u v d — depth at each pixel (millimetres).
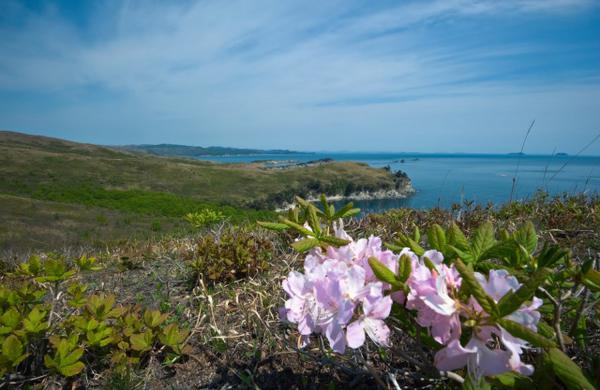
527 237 1446
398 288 1085
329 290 1065
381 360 1764
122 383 1756
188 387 1810
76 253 5117
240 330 2246
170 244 4812
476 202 4566
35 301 2203
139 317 2271
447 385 1428
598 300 1454
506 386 1123
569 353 1590
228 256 2965
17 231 17406
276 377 1791
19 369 1939
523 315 908
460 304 970
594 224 3492
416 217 4223
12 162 55500
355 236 3771
